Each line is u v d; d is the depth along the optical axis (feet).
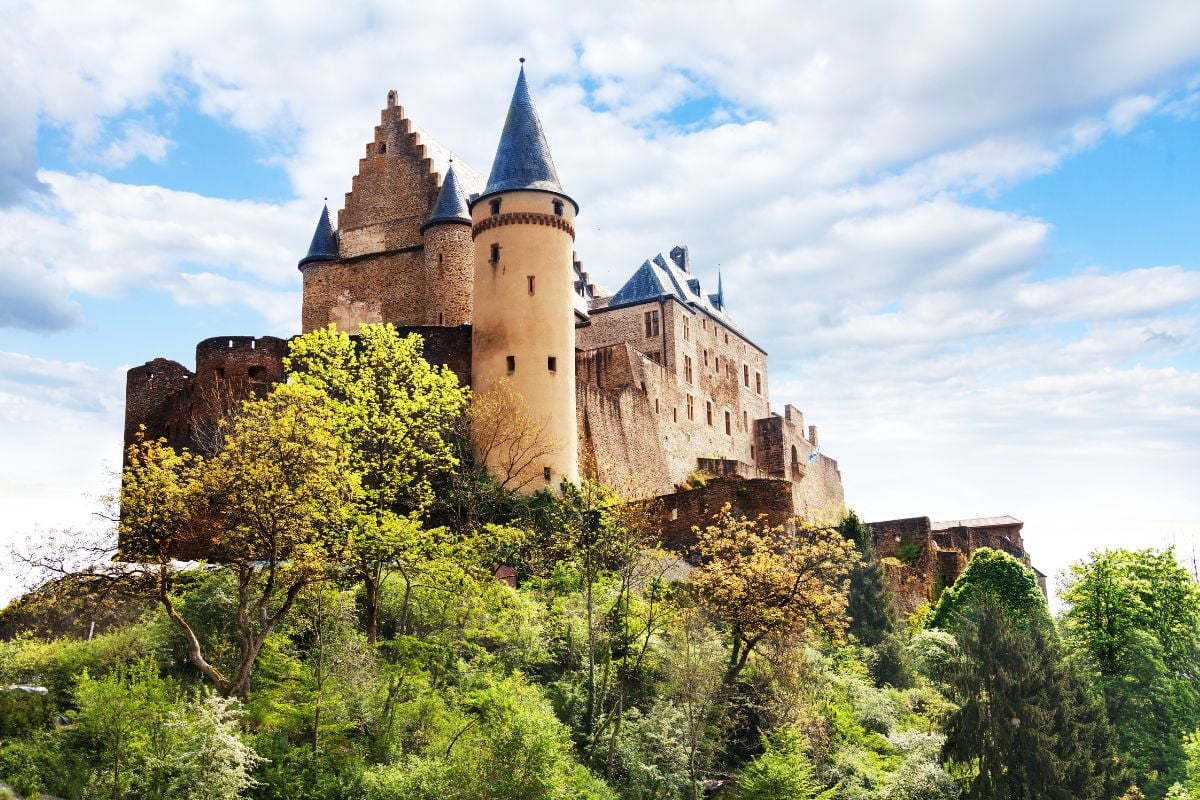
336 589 121.80
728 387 313.12
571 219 201.67
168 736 96.84
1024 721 139.54
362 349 180.65
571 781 104.01
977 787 135.64
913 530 254.88
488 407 180.65
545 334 192.03
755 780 115.24
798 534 181.16
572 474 190.39
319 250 244.83
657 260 305.94
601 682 129.08
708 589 144.36
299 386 119.24
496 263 195.31
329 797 97.66
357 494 120.67
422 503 139.64
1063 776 137.90
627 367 245.04
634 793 114.11
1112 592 181.57
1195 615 187.11
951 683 149.79
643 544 153.38
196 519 110.42
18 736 103.86
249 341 187.93
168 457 112.78
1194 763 153.17
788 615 137.08
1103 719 153.58
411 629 128.98
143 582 106.83
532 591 145.07
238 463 109.70
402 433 143.84
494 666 121.49
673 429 265.75
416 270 237.25
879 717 144.25
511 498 169.99
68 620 130.00
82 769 97.25
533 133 203.51
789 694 132.05
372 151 248.32
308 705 106.52
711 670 126.93
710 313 306.35
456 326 209.97
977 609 189.37
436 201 232.53
